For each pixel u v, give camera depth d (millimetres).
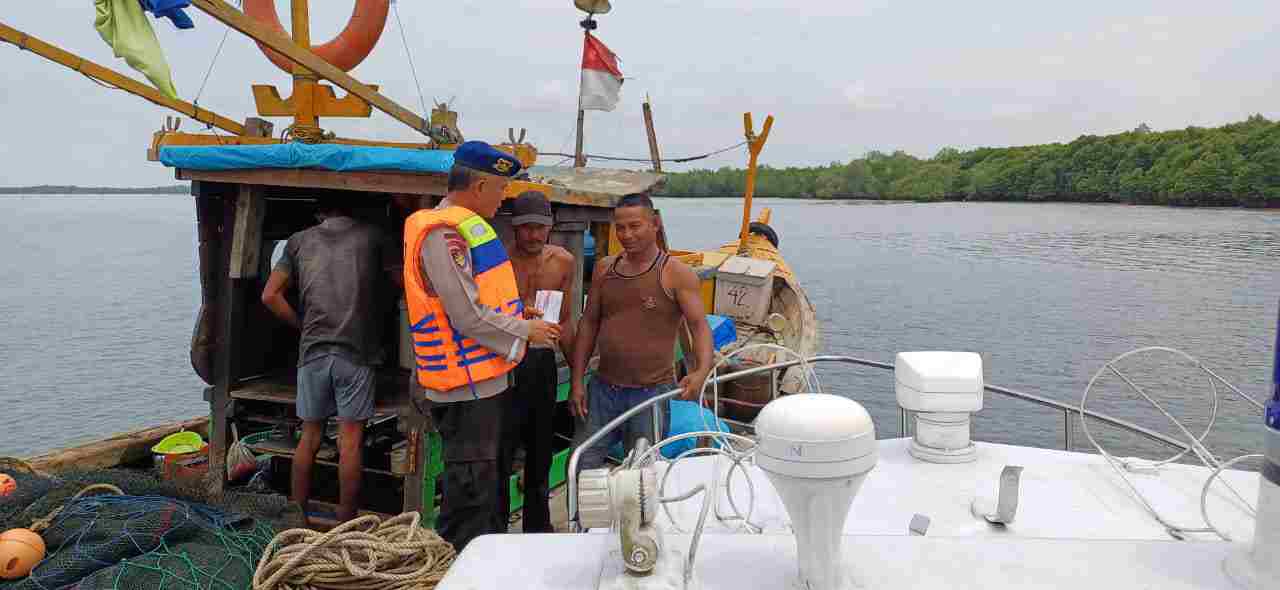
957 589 1358
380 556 3188
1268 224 95750
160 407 14438
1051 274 43094
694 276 4160
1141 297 32625
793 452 1320
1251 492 2854
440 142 5285
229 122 4926
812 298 32312
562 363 5219
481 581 1465
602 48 9234
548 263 4422
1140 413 14500
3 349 19719
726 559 1514
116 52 3924
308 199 5770
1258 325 25234
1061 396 15938
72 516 3305
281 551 3170
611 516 1452
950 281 39312
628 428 4270
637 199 4102
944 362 3221
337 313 4293
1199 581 1353
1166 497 2852
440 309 3514
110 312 26828
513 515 4941
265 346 5336
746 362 10414
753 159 12359
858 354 20750
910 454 3301
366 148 4242
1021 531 2629
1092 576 1384
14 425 13180
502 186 3639
